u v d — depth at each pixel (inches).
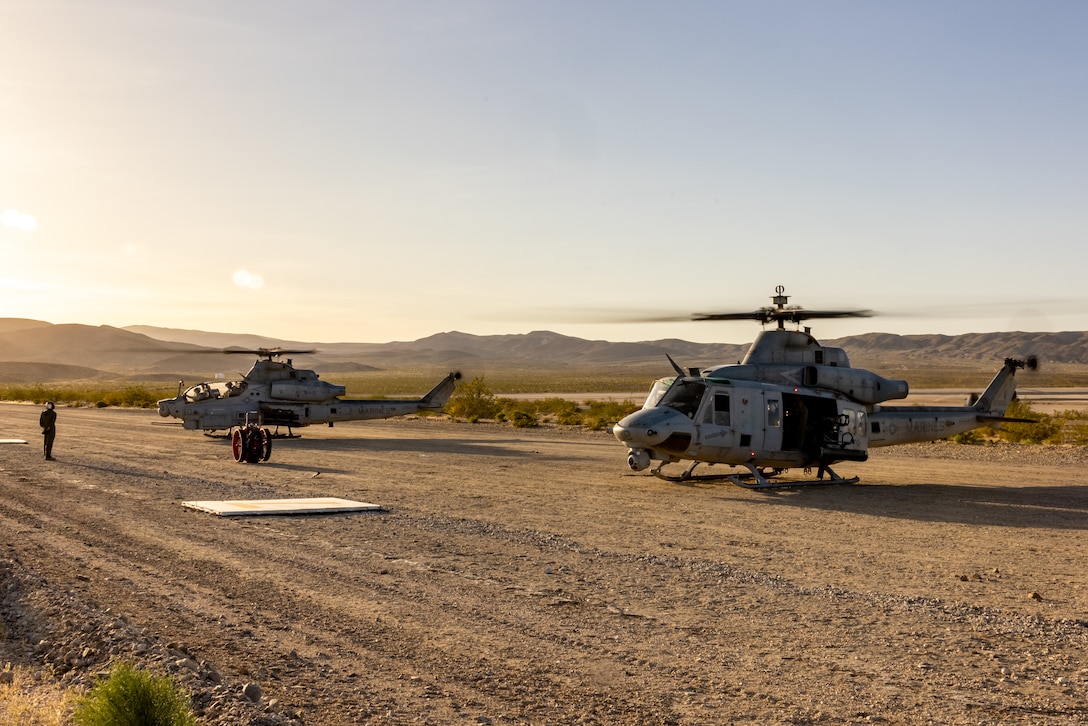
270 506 605.3
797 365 758.5
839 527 551.2
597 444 1222.3
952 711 240.8
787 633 315.9
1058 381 6589.6
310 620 327.6
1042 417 1648.6
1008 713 239.5
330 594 366.9
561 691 255.4
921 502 667.4
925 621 332.8
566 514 596.1
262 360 1366.9
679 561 441.4
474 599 361.1
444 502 648.4
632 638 308.7
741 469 901.2
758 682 264.1
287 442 1264.8
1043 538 514.6
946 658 287.4
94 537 493.4
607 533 523.2
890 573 417.4
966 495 708.7
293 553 451.5
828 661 284.2
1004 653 292.8
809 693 254.8
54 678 264.5
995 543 498.3
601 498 679.1
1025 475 855.7
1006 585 393.1
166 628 313.0
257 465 913.5
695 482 791.1
